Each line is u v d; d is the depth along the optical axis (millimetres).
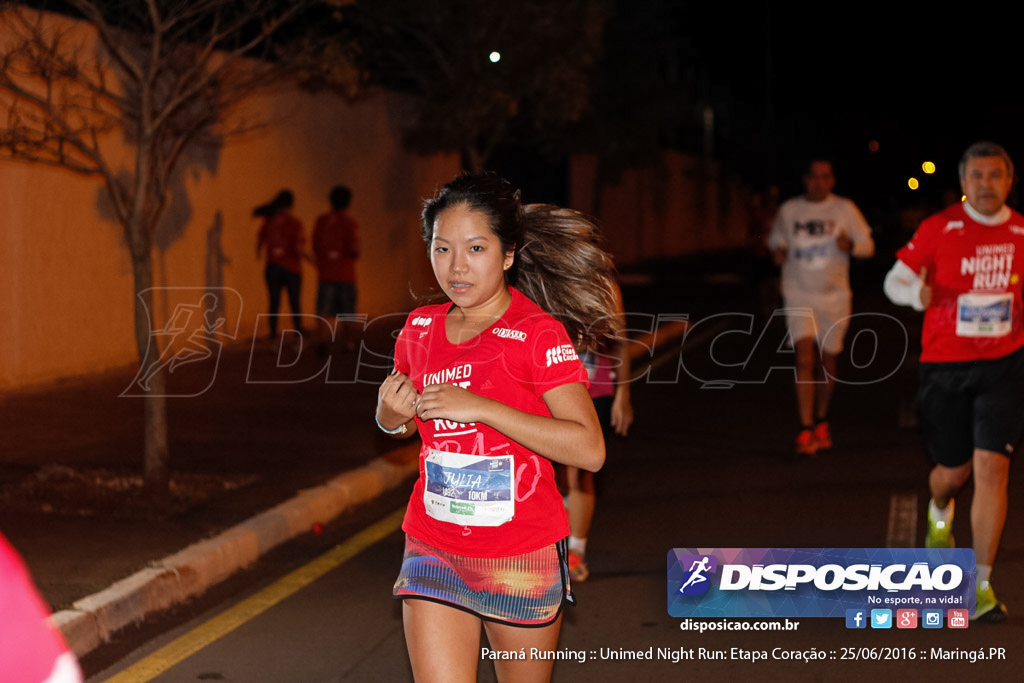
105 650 5750
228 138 16484
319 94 18922
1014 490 9086
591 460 3498
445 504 3641
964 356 5957
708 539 7695
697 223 51656
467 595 3627
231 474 8883
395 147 21688
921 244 5988
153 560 6641
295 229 15602
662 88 26141
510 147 25656
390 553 7453
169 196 15211
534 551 3625
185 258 15609
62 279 13352
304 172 18562
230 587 6762
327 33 11672
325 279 15500
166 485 7832
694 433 11570
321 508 8227
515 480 3604
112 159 13961
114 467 9000
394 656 5660
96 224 13891
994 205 5844
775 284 21312
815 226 10094
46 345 13141
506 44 16047
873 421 12078
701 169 49125
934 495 6477
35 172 12867
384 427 3916
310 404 12117
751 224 24828
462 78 16078
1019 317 5906
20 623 1882
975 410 5977
